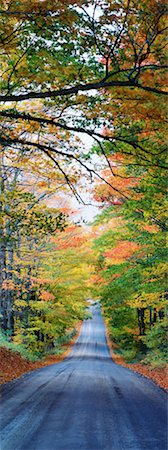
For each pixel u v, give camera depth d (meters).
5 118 9.80
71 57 8.15
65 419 8.20
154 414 8.77
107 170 12.55
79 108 8.91
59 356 31.88
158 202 12.03
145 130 9.19
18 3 7.41
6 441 6.71
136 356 28.44
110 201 12.97
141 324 29.92
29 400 10.12
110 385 13.19
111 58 8.15
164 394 11.69
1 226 12.66
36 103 11.34
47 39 8.02
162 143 9.79
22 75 8.74
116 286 22.28
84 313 28.03
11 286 19.39
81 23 7.66
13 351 20.62
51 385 12.78
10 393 11.13
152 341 22.12
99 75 8.38
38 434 7.12
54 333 25.53
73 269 23.67
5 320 22.52
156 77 7.99
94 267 23.73
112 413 8.80
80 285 24.28
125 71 8.22
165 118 8.65
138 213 14.02
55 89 9.10
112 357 32.72
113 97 8.36
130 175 12.51
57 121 9.41
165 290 18.16
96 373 17.05
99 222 17.41
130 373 18.05
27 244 19.84
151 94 8.20
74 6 7.46
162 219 13.92
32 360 21.61
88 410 9.05
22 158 11.73
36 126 9.98
